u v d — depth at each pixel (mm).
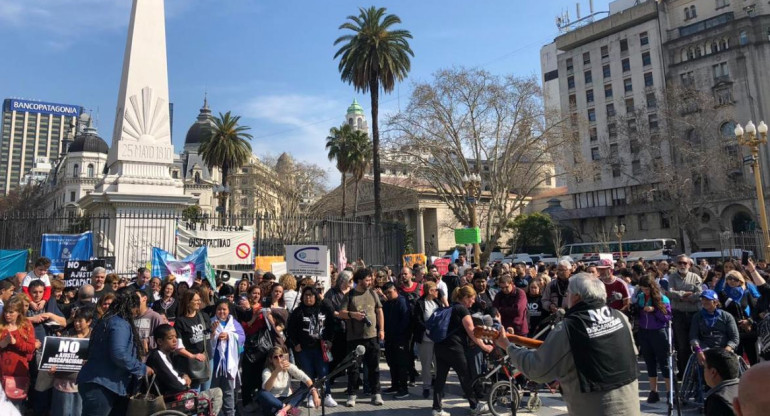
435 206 72562
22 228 17156
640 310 7887
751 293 8875
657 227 60000
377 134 32531
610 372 3412
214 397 6043
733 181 53000
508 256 61438
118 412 5215
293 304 9188
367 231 20281
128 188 19969
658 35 60656
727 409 3307
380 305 8258
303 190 59250
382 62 31391
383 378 10258
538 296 9180
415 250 70500
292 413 6406
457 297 7402
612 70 64688
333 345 9070
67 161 83312
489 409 7008
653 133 47750
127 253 19125
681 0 60688
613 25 64188
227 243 17906
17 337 5984
